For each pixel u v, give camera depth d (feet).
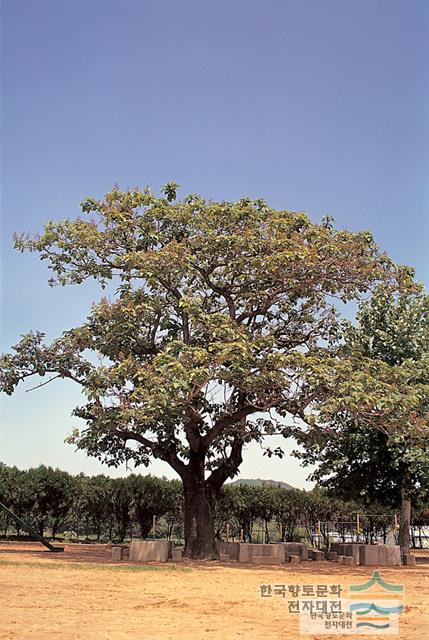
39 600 38.29
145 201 75.15
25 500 96.94
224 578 53.01
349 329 81.15
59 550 76.54
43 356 73.67
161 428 71.77
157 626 31.63
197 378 60.03
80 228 73.72
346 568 64.95
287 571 60.08
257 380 63.26
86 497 102.01
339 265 70.23
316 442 73.67
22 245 73.72
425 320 89.86
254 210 73.72
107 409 65.05
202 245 72.54
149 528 107.76
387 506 94.58
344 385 61.52
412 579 55.26
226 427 72.13
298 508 116.26
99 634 29.14
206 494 73.72
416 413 68.85
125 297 71.05
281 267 68.95
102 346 71.20
